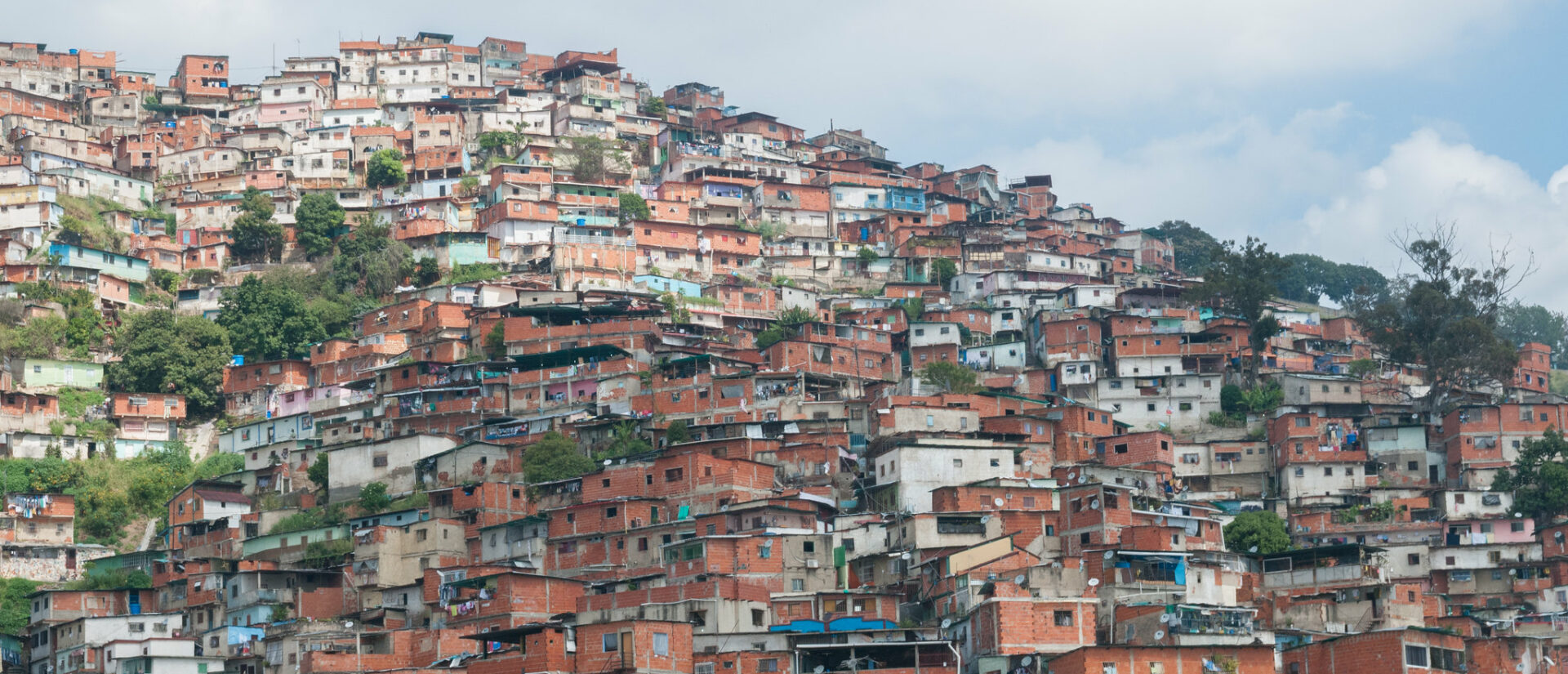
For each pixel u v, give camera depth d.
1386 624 96.44
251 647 105.12
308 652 98.75
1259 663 84.38
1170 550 103.50
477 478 126.31
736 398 134.75
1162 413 147.38
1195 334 155.50
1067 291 171.25
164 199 195.88
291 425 147.25
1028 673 84.44
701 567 99.38
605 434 130.88
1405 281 163.00
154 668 102.88
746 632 91.50
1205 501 128.75
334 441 141.62
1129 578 95.56
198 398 155.75
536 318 150.25
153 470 143.62
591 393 139.88
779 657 88.88
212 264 182.38
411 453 129.12
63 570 127.62
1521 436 136.12
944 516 105.94
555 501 119.88
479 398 140.75
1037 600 88.06
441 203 181.88
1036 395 142.38
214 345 159.88
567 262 170.88
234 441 149.88
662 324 154.12
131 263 172.75
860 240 194.25
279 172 197.12
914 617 98.62
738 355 147.88
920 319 162.62
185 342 158.75
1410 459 138.25
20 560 126.12
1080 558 97.75
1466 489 129.88
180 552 125.44
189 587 114.31
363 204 193.38
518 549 114.62
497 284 163.12
